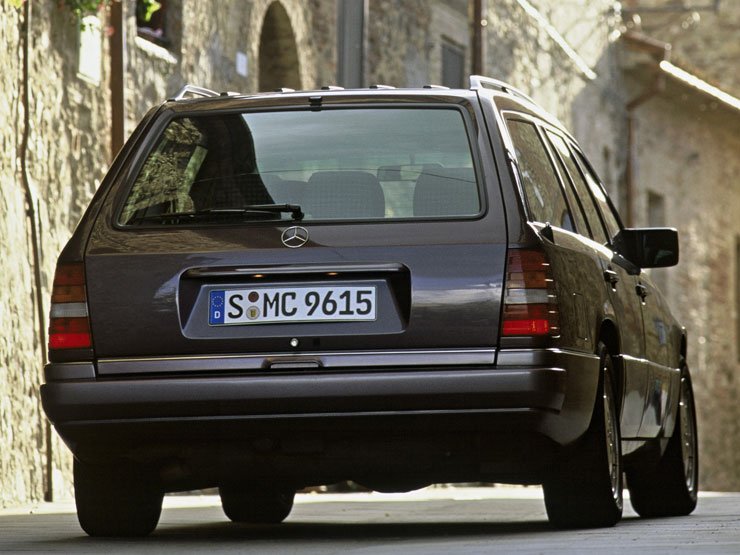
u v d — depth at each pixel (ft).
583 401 56.59
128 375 54.90
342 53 131.34
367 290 54.44
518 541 53.26
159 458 55.72
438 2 195.00
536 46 230.07
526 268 54.29
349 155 57.47
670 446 77.20
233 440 54.60
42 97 109.29
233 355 54.44
